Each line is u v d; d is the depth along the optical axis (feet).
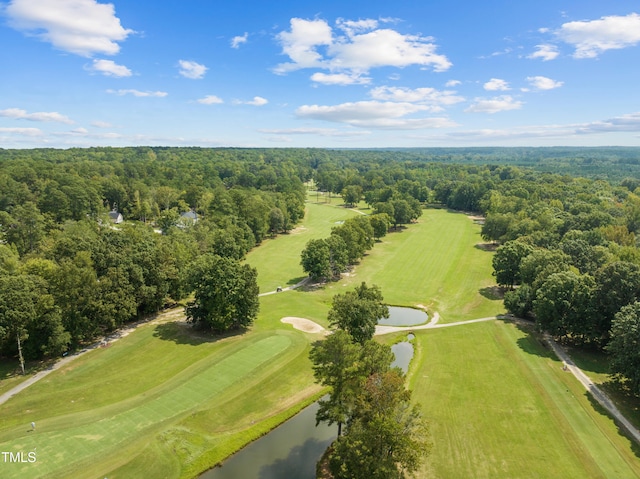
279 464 132.36
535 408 159.43
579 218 394.93
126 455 132.98
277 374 184.85
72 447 135.03
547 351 206.28
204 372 183.93
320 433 148.87
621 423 149.18
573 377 180.96
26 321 175.22
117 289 213.05
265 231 460.14
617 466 128.06
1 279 176.76
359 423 112.78
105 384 173.78
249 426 150.82
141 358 196.75
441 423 150.51
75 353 198.08
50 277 199.62
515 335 225.15
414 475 123.03
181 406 160.25
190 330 226.99
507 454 134.00
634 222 411.95
